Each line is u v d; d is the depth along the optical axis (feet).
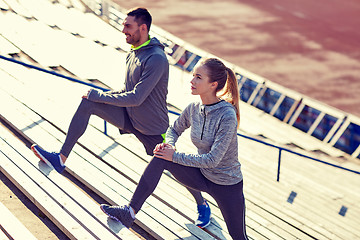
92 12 50.80
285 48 73.31
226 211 11.55
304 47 74.54
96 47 42.98
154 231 12.74
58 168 12.39
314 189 31.14
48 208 12.07
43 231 11.89
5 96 20.13
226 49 71.61
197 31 73.77
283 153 43.27
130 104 12.32
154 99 13.03
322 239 15.72
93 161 15.85
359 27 78.95
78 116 12.25
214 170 11.12
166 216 13.50
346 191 40.01
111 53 42.80
